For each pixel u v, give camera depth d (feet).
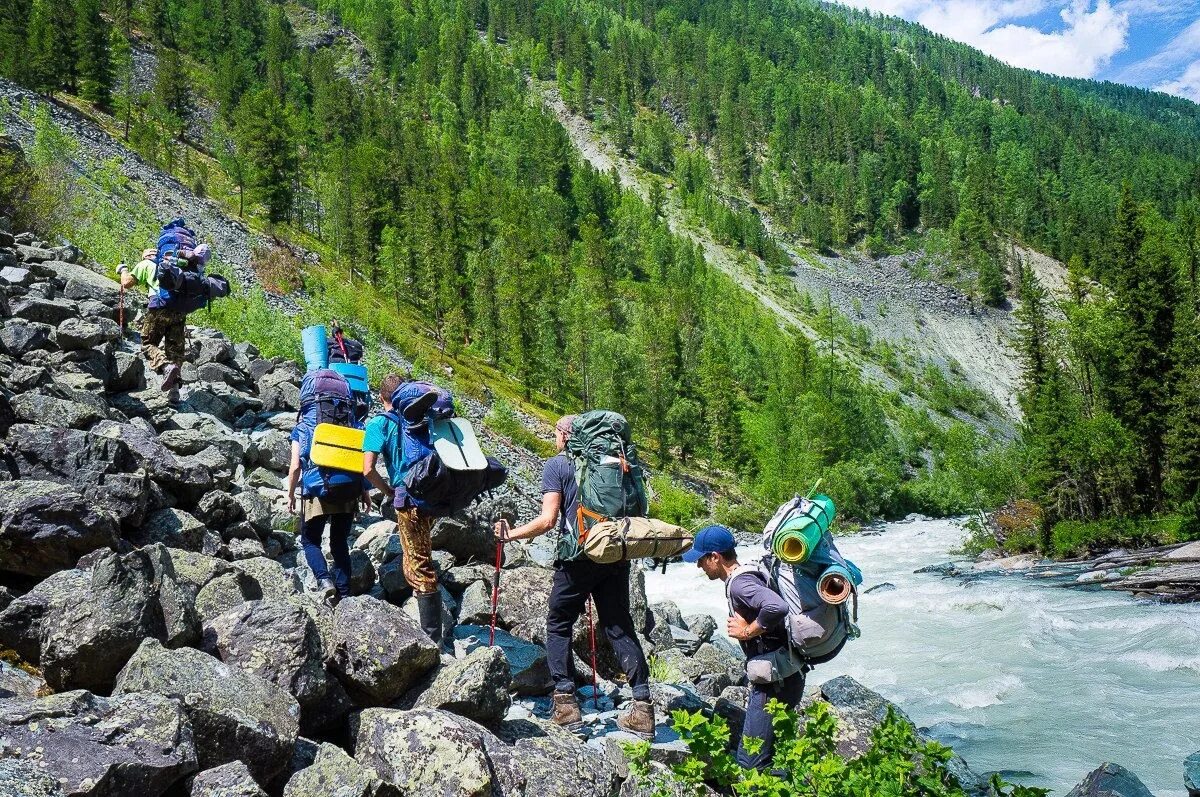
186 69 467.11
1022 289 172.76
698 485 226.38
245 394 43.01
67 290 44.57
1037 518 114.52
